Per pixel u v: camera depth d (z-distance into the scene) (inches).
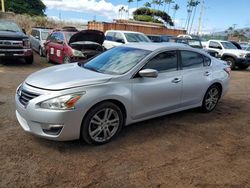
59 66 197.9
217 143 179.3
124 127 194.9
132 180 130.8
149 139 177.3
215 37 1828.2
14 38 430.0
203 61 229.0
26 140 164.4
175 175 137.3
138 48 199.8
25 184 122.8
